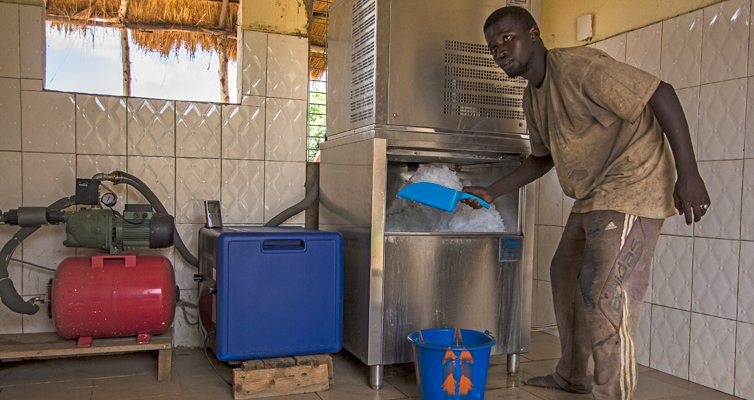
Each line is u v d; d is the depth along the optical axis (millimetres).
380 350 2025
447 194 1867
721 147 2121
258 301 1955
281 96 2729
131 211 2141
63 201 2135
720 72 2121
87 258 2098
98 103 2447
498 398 1935
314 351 2043
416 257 2082
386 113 2051
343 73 2398
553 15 3090
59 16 5129
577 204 1852
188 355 2455
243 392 1875
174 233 2391
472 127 2199
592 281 1637
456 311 2154
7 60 2322
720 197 2123
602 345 1625
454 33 2162
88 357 2398
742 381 2010
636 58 2512
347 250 2252
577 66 1622
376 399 1910
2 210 2322
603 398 1632
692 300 2223
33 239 2361
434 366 1745
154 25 5355
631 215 1601
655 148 1615
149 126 2520
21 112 2344
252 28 2668
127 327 2021
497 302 2223
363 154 2100
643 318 2455
